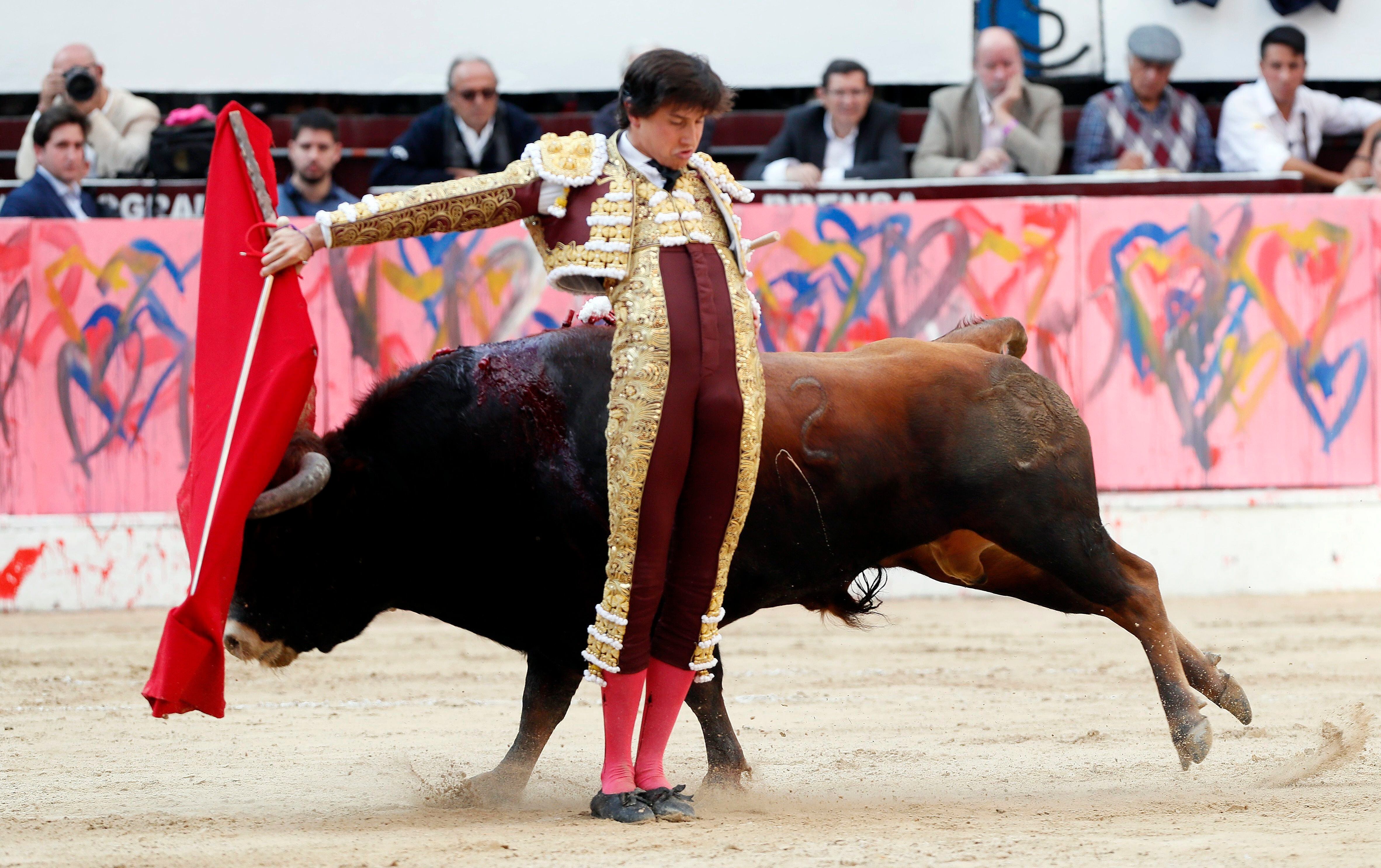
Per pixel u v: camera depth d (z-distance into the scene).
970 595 32.75
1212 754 15.44
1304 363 32.19
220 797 13.45
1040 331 31.91
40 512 31.30
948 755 15.61
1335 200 32.12
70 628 28.33
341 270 31.27
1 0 37.09
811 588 13.16
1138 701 19.64
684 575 11.69
